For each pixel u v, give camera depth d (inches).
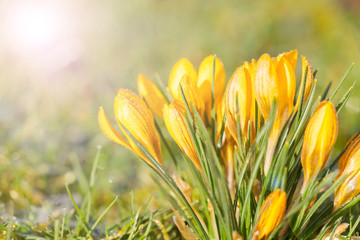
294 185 13.5
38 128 26.2
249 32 45.5
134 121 13.2
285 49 42.4
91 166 23.4
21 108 29.7
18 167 20.9
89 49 44.9
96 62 41.3
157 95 14.3
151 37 49.3
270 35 45.4
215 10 55.1
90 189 16.2
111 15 55.5
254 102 13.1
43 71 38.1
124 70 39.3
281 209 12.4
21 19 46.2
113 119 29.7
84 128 29.4
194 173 12.8
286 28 46.9
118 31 51.7
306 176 12.8
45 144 25.7
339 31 40.3
